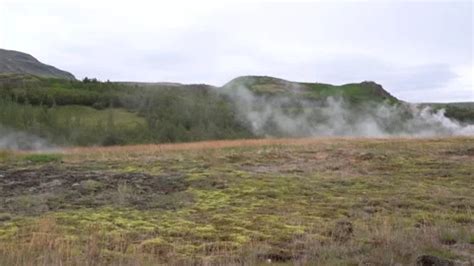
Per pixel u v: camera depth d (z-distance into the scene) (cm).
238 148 2678
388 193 1242
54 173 1587
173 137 6519
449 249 715
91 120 7169
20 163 1950
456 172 1580
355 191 1283
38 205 1098
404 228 856
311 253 718
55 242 764
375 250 694
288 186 1352
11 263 655
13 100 7700
